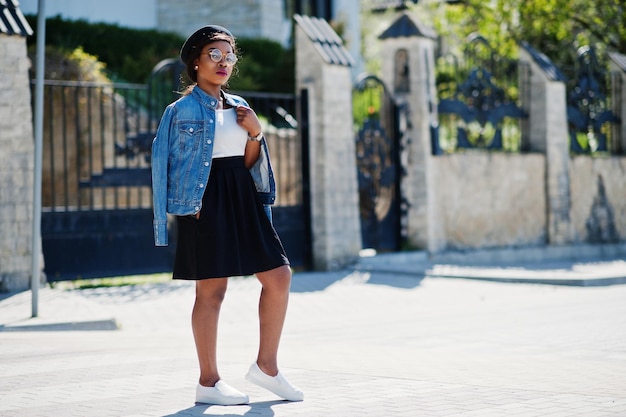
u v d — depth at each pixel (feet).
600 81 72.33
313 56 52.49
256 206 18.93
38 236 35.24
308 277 49.73
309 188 52.26
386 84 58.54
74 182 58.34
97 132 59.82
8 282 41.47
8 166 41.37
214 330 18.76
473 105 62.08
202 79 19.13
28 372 22.53
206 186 18.57
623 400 18.98
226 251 18.40
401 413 17.49
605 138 71.92
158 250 46.93
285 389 18.80
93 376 21.93
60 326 33.76
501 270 53.47
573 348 28.35
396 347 29.12
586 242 69.46
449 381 21.47
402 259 55.83
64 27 72.90
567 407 18.19
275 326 18.92
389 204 57.06
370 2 123.44
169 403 18.61
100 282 49.03
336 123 52.90
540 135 66.13
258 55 83.25
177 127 18.71
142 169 46.57
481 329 33.35
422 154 57.62
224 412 17.69
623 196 72.49
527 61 66.39
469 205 60.85
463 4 99.25
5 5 41.81
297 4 92.02
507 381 21.57
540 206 65.92
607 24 89.76
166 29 84.38
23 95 41.73
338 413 17.51
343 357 26.17
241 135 18.97
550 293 45.32
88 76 60.59
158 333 33.47
